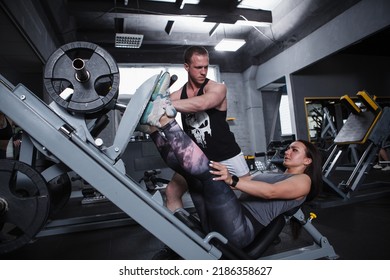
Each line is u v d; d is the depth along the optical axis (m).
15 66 3.99
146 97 0.95
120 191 0.94
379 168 4.97
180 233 0.98
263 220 1.08
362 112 2.96
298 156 1.17
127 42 4.52
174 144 0.96
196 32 5.50
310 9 4.25
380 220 1.92
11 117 0.94
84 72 0.91
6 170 0.98
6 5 2.37
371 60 6.16
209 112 1.29
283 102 7.11
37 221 0.98
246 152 6.50
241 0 4.39
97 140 0.99
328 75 5.68
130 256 1.49
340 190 2.52
